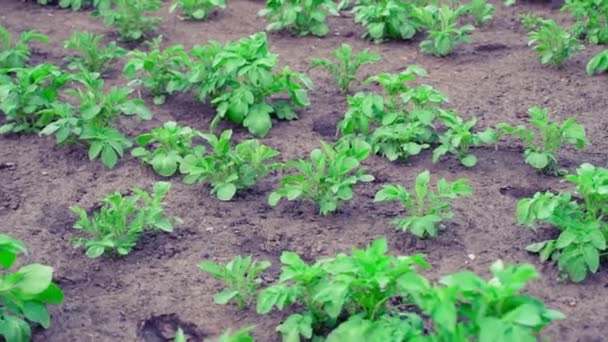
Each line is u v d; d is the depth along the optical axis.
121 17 5.39
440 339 3.56
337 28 5.56
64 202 4.34
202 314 3.91
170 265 4.08
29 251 4.12
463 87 4.99
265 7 5.82
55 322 3.88
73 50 5.30
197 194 4.36
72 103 4.88
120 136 4.53
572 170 4.45
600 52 5.24
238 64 4.59
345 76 4.93
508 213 4.24
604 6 5.30
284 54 5.28
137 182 4.43
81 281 4.02
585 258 3.95
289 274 3.73
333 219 4.24
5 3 5.84
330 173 4.20
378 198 4.13
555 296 3.94
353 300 3.76
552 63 5.12
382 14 5.30
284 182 4.23
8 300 3.77
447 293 3.53
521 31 5.50
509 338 3.51
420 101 4.50
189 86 4.80
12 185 4.42
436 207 4.15
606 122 4.72
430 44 5.25
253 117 4.65
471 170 4.46
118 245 4.08
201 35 5.47
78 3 5.75
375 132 4.48
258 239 4.17
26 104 4.62
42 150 4.59
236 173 4.33
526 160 4.40
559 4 5.78
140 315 3.92
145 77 5.00
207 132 4.70
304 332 3.75
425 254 4.09
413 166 4.48
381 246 3.70
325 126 4.74
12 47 5.20
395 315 3.79
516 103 4.87
